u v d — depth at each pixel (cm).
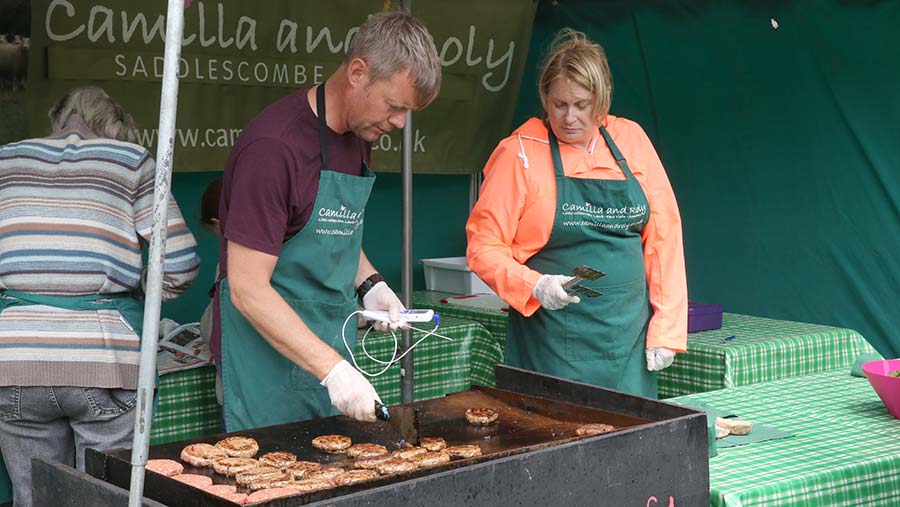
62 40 427
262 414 260
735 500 205
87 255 279
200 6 460
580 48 292
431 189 568
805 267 439
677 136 484
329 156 248
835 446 241
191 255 290
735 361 371
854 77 413
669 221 317
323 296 262
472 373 446
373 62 225
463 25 528
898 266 407
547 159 304
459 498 172
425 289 559
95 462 197
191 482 202
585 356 310
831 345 404
